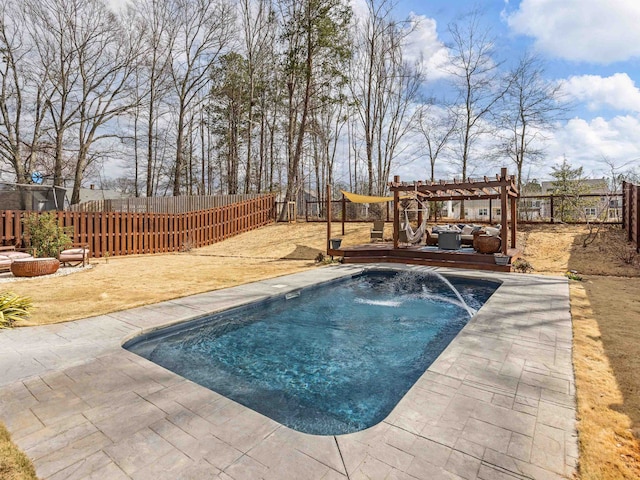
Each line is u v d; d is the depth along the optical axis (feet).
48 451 7.42
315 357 15.31
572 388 10.24
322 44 64.64
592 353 12.96
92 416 8.88
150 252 51.96
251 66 79.00
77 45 74.23
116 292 24.39
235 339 17.63
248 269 36.11
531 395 9.84
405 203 49.49
